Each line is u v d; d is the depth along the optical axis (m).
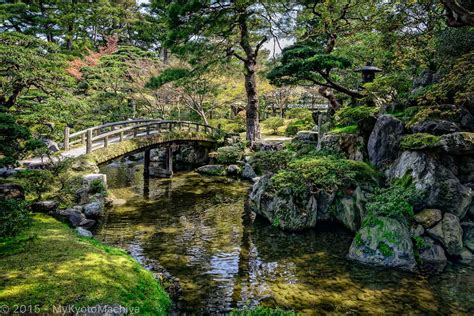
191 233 8.83
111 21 31.78
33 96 13.00
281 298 5.55
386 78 11.16
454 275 6.36
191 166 20.27
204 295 5.62
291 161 10.41
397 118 9.28
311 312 5.12
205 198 12.67
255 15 17.86
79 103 12.37
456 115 8.16
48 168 9.44
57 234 6.18
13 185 7.59
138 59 23.56
